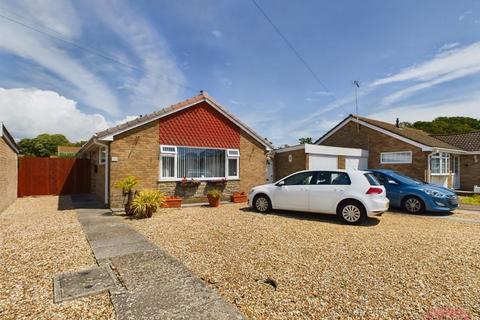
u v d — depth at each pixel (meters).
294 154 16.38
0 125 8.58
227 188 12.99
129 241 5.71
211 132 12.57
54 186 15.77
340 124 21.58
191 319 2.78
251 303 3.13
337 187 7.86
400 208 10.25
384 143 18.75
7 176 10.37
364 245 5.44
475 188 17.08
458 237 6.16
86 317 2.83
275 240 5.77
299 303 3.14
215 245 5.41
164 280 3.74
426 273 4.04
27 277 3.85
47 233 6.40
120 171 10.19
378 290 3.47
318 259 4.60
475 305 3.10
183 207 10.70
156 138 11.01
